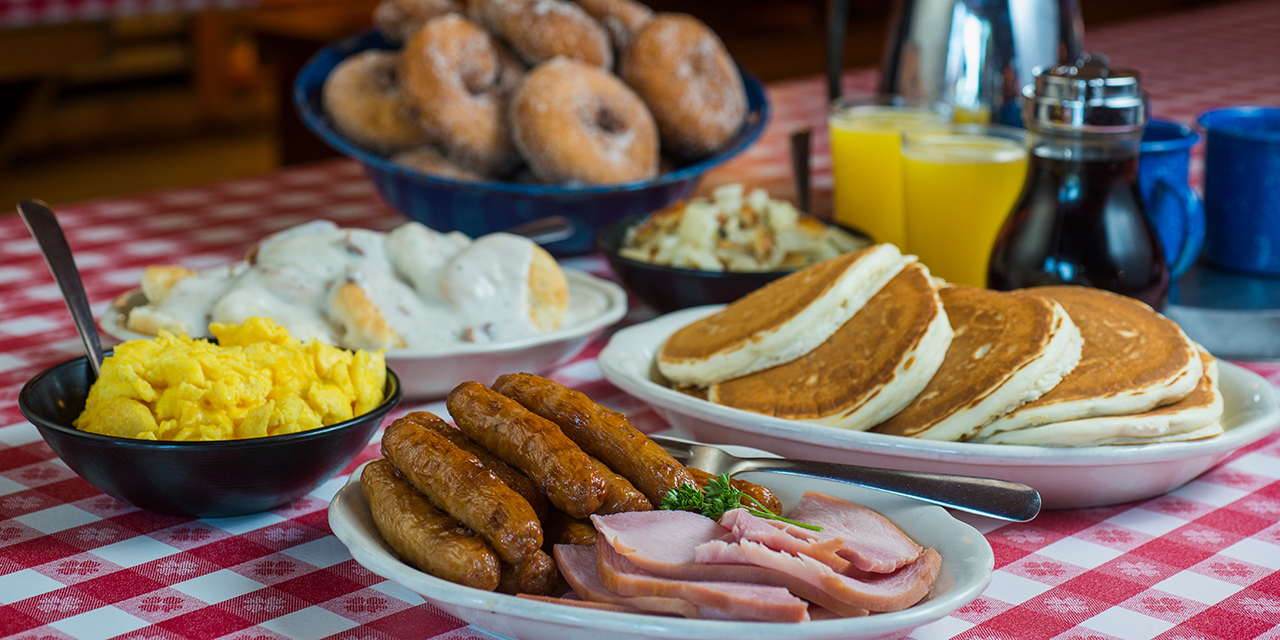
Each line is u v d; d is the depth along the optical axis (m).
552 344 1.42
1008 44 2.03
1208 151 1.79
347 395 1.14
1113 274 1.41
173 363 1.08
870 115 2.09
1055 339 1.14
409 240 1.52
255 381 1.09
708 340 1.33
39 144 7.05
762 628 0.78
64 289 1.22
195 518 1.14
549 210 1.96
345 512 0.97
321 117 2.23
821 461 1.14
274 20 5.73
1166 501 1.18
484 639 0.92
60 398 1.16
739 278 1.60
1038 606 0.97
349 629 0.94
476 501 0.90
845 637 0.79
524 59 2.19
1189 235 1.60
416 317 1.42
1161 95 3.08
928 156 1.74
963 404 1.11
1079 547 1.08
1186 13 4.49
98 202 2.45
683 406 1.20
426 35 2.05
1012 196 1.74
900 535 0.96
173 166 6.90
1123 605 0.97
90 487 1.21
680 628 0.78
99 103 7.34
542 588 0.89
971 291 1.30
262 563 1.05
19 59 5.49
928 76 2.10
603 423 1.00
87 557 1.05
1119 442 1.09
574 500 0.93
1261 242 1.72
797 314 1.25
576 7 2.23
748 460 1.08
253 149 7.30
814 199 2.41
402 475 0.99
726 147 2.25
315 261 1.48
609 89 2.08
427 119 2.03
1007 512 0.98
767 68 5.91
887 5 6.72
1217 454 1.10
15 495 1.18
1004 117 2.04
